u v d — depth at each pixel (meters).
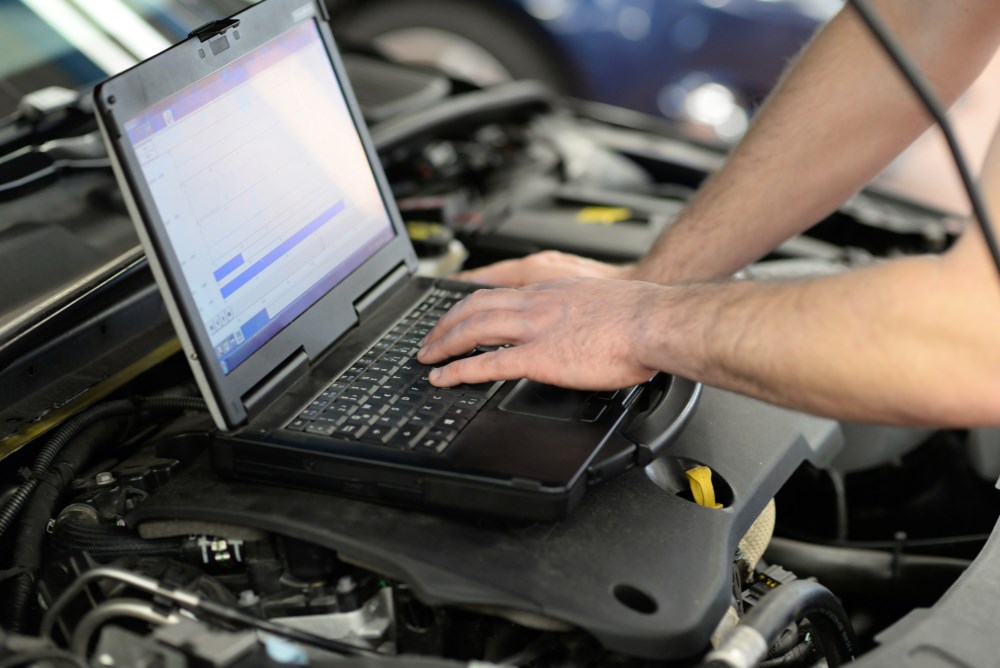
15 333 1.00
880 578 1.13
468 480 0.79
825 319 0.75
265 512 0.82
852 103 1.10
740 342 0.79
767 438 0.99
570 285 0.96
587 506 0.85
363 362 0.98
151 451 1.04
